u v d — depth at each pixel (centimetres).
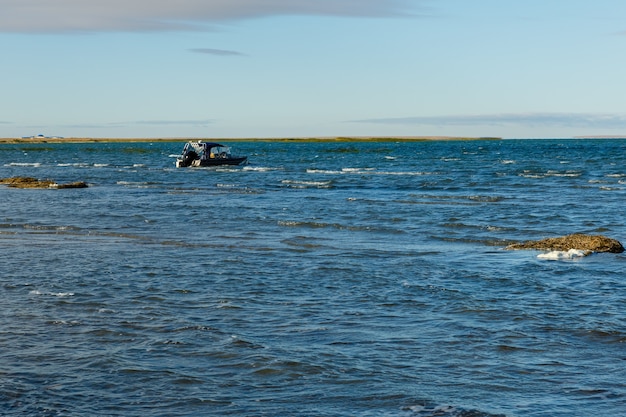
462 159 12050
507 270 2267
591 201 4712
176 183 6731
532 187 6050
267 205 4481
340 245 2842
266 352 1422
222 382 1270
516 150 17338
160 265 2330
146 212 4031
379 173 8225
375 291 1966
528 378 1294
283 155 14962
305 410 1153
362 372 1318
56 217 3753
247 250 2680
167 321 1639
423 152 16450
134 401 1186
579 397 1205
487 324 1636
